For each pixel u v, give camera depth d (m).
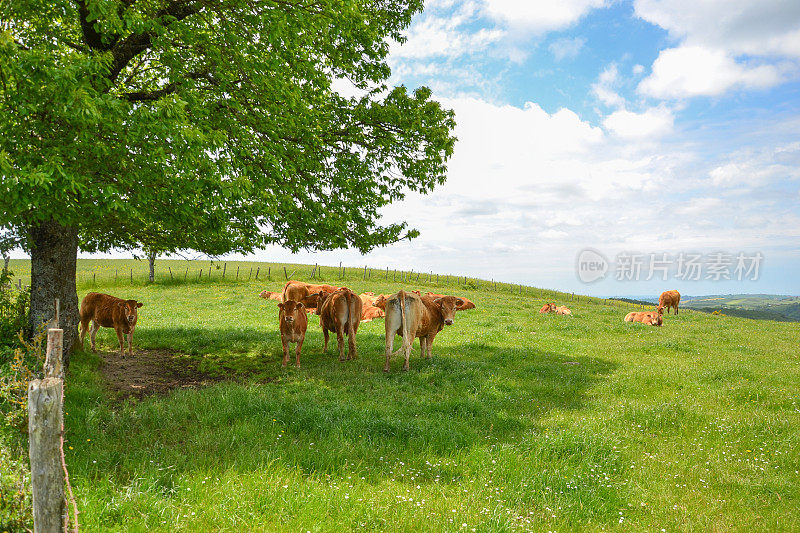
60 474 3.39
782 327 26.36
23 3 7.43
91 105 6.81
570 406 9.34
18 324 10.11
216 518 4.31
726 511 5.31
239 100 10.98
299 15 9.34
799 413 8.77
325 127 12.95
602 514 5.04
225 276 45.91
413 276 51.88
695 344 17.59
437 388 10.13
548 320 23.94
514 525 4.42
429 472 5.82
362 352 14.21
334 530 4.25
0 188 6.56
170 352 14.20
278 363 12.63
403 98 14.00
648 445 7.35
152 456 5.78
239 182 9.32
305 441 6.57
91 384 9.43
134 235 12.55
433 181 14.62
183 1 10.03
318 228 12.53
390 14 15.06
